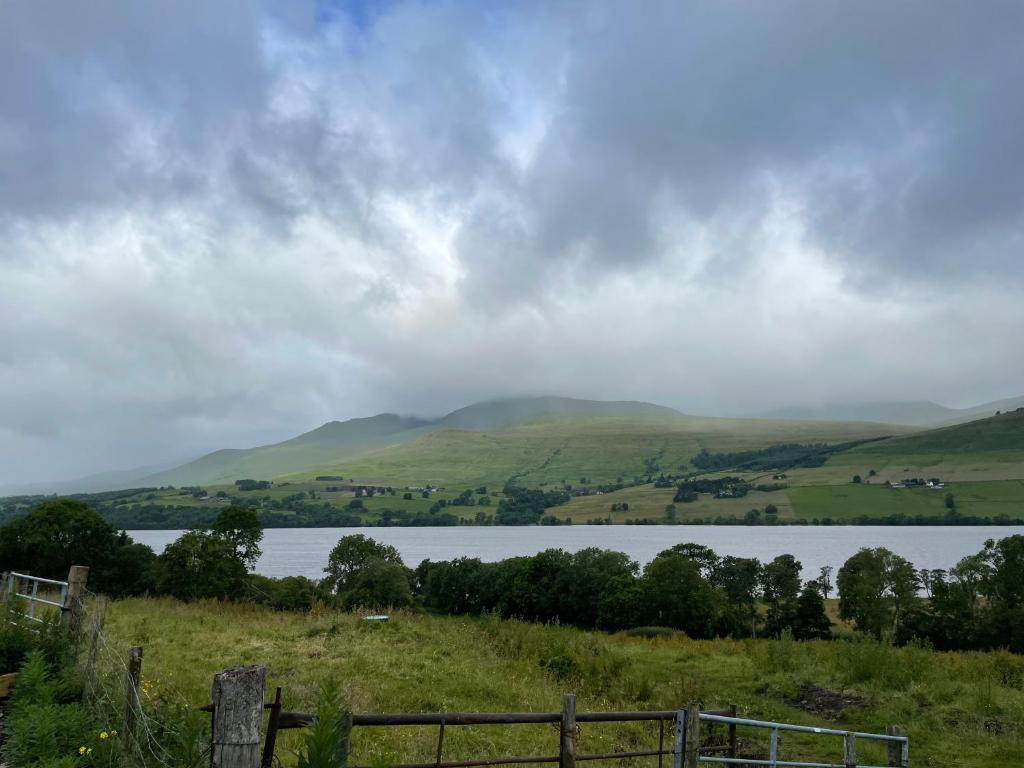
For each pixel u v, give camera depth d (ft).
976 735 52.70
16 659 35.60
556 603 265.75
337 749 19.11
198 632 71.56
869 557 238.48
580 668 69.31
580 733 47.19
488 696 54.95
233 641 67.10
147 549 205.67
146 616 82.28
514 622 103.96
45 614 41.39
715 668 77.10
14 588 50.93
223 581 174.29
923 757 48.80
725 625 245.24
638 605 238.07
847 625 265.54
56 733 26.48
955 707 58.59
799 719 57.21
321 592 207.62
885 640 77.97
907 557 475.31
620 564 265.54
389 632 79.05
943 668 71.97
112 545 198.49
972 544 602.85
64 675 33.37
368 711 46.32
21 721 26.25
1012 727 54.39
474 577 288.71
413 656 66.54
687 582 238.27
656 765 40.93
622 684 64.54
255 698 17.44
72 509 193.47
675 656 85.30
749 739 51.49
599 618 247.50
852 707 60.70
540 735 45.01
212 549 175.83
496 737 43.01
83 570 40.98
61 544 187.73
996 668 71.41
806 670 72.13
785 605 253.03
